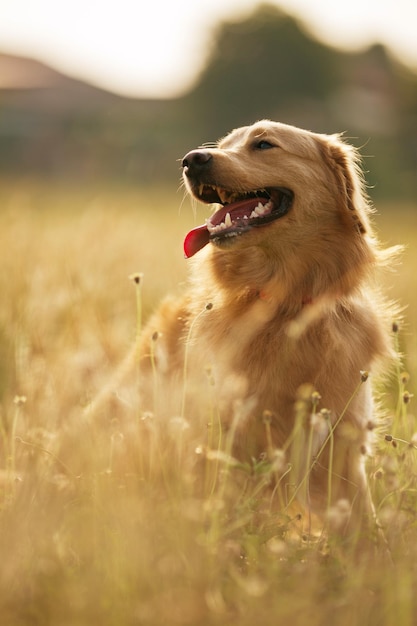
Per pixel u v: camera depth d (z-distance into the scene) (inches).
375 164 2225.6
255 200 245.6
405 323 365.4
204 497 205.5
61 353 302.4
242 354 225.0
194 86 3535.9
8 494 206.4
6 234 486.9
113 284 402.9
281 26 3528.5
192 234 239.0
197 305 247.6
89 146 2623.0
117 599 155.6
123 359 301.6
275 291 236.1
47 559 168.6
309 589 158.1
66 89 3713.1
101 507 183.5
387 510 194.1
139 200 1270.9
